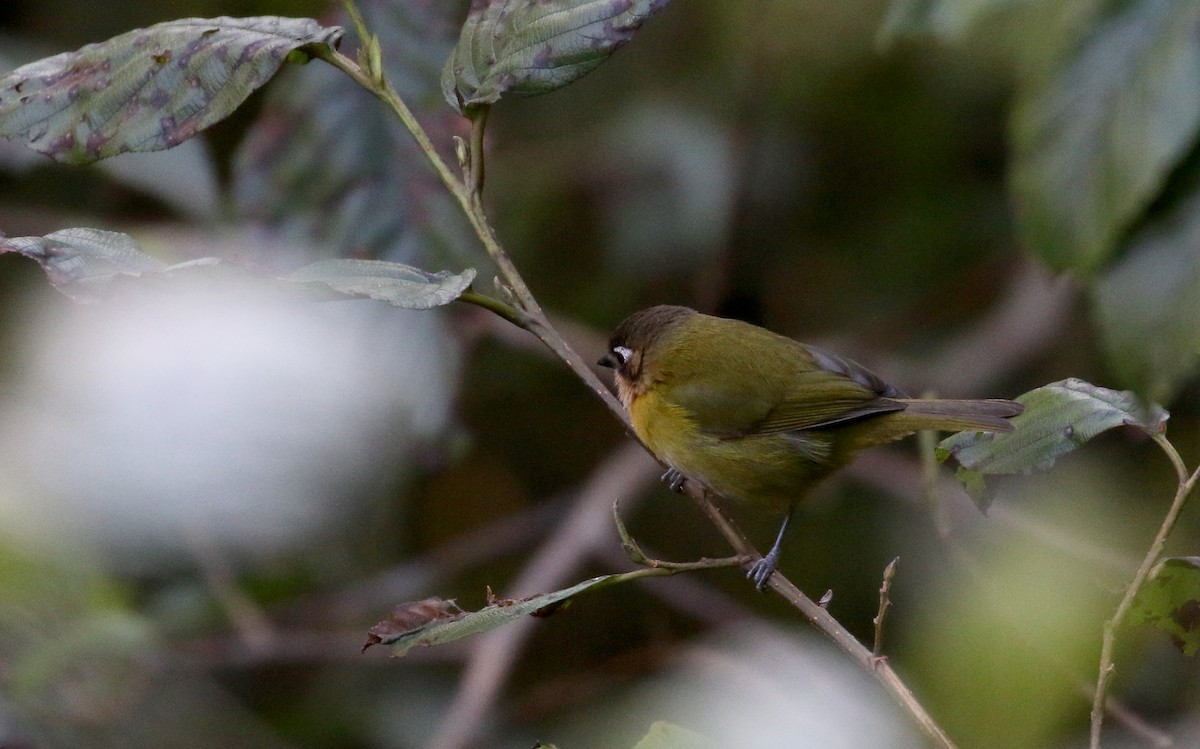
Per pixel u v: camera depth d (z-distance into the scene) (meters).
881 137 12.31
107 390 7.71
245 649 10.62
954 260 12.77
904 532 12.19
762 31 11.87
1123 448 10.77
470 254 9.05
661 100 12.98
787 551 12.80
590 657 13.43
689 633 13.40
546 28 6.10
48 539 7.96
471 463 14.30
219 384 7.78
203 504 8.34
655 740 5.56
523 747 10.85
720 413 9.20
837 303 13.15
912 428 8.74
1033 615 5.82
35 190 11.42
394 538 11.84
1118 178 4.24
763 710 7.52
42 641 8.23
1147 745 7.58
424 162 9.04
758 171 12.77
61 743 8.68
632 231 13.19
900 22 6.66
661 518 13.52
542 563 12.25
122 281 5.35
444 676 12.12
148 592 10.30
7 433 7.86
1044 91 4.39
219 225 9.87
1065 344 12.39
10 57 10.63
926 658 5.82
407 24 8.98
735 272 12.99
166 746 9.41
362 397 8.81
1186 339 4.24
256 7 11.75
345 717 11.59
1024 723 5.50
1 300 9.31
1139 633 8.16
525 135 13.34
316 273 5.60
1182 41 4.25
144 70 6.12
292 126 9.01
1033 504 10.23
